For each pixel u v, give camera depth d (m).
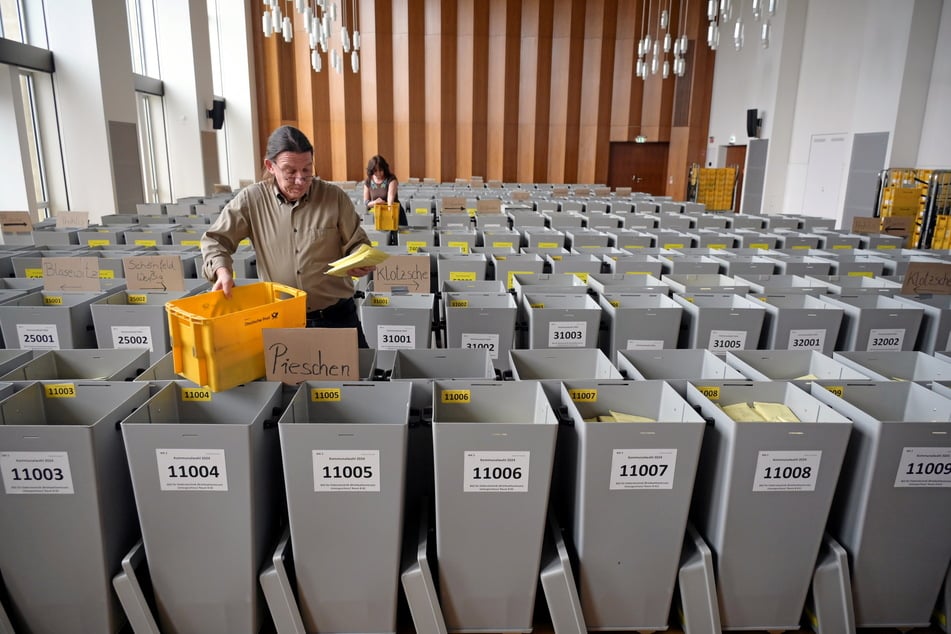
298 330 1.76
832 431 1.55
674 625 1.76
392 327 2.73
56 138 8.06
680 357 2.23
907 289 3.19
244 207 2.21
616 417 1.80
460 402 1.83
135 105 8.86
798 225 7.05
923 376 2.26
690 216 7.11
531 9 14.63
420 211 7.21
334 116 14.76
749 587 1.69
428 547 1.70
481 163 15.39
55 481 1.47
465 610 1.67
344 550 1.59
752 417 1.79
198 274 3.99
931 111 8.66
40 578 1.55
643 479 1.58
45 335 2.64
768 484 1.59
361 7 14.32
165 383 1.77
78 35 7.84
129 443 1.47
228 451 1.48
